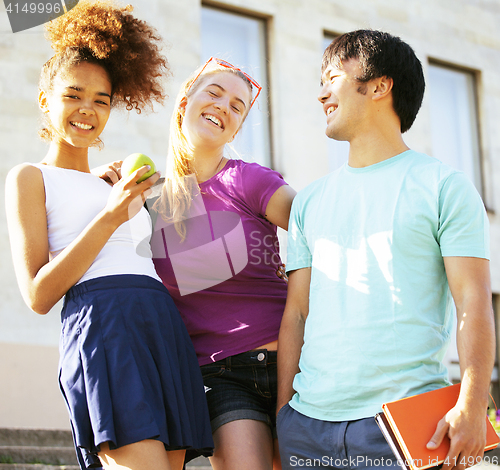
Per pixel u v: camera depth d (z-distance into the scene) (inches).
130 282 82.1
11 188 82.0
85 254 76.7
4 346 247.8
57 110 86.9
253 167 100.7
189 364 84.8
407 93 89.6
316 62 331.3
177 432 76.3
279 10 326.6
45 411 250.2
